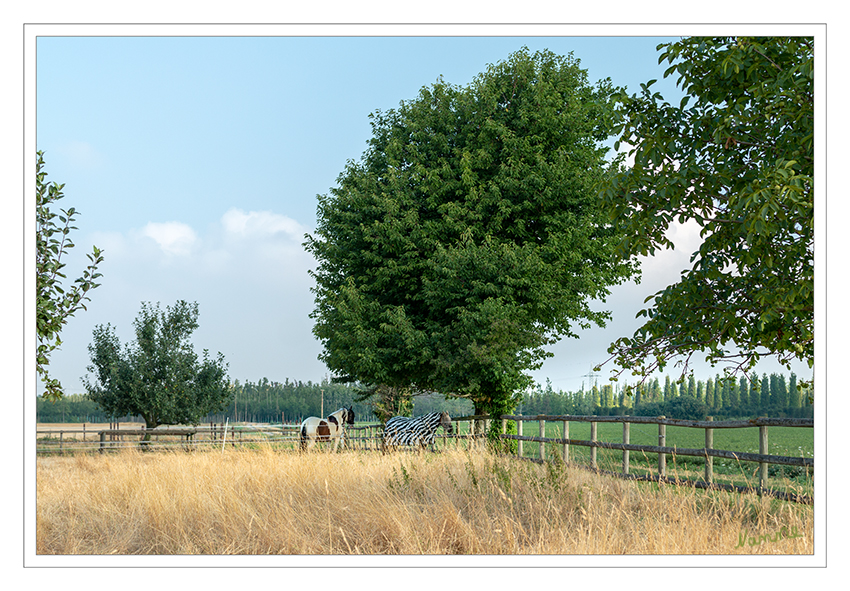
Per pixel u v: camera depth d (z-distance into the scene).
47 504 8.50
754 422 7.92
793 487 7.41
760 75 7.16
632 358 8.26
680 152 7.53
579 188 18.30
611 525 6.60
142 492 8.45
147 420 26.72
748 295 7.56
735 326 7.68
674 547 5.96
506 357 16.75
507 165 18.42
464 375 17.45
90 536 7.49
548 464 8.61
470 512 7.43
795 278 7.38
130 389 26.12
